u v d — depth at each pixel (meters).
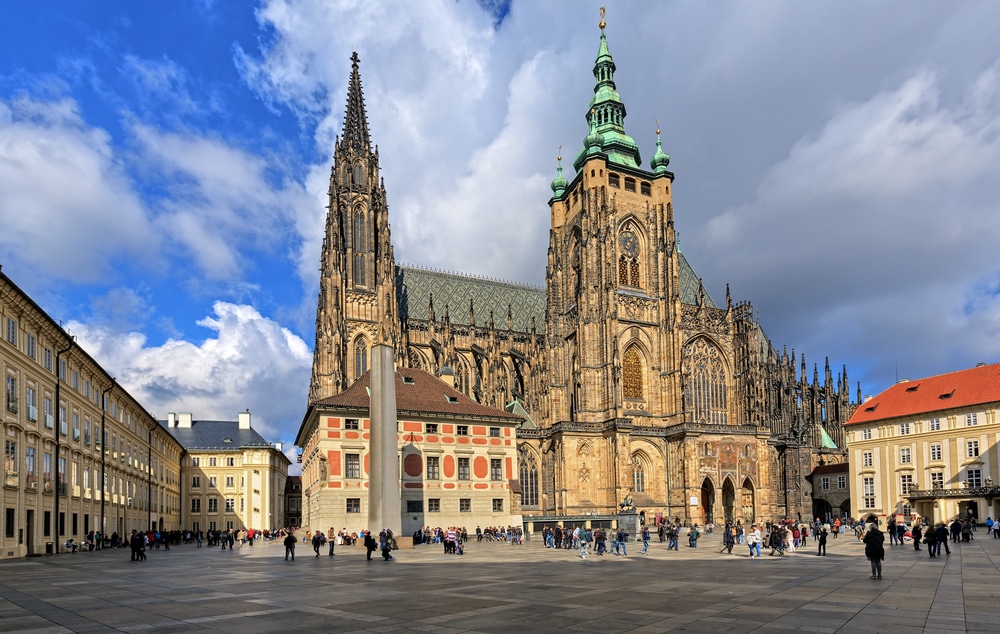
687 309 170.50
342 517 109.31
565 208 182.62
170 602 37.38
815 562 62.59
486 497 121.81
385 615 32.12
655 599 36.94
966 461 140.25
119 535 119.56
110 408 116.62
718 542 108.81
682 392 161.88
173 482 188.50
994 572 49.72
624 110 186.12
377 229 165.25
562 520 134.12
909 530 119.38
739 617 30.88
